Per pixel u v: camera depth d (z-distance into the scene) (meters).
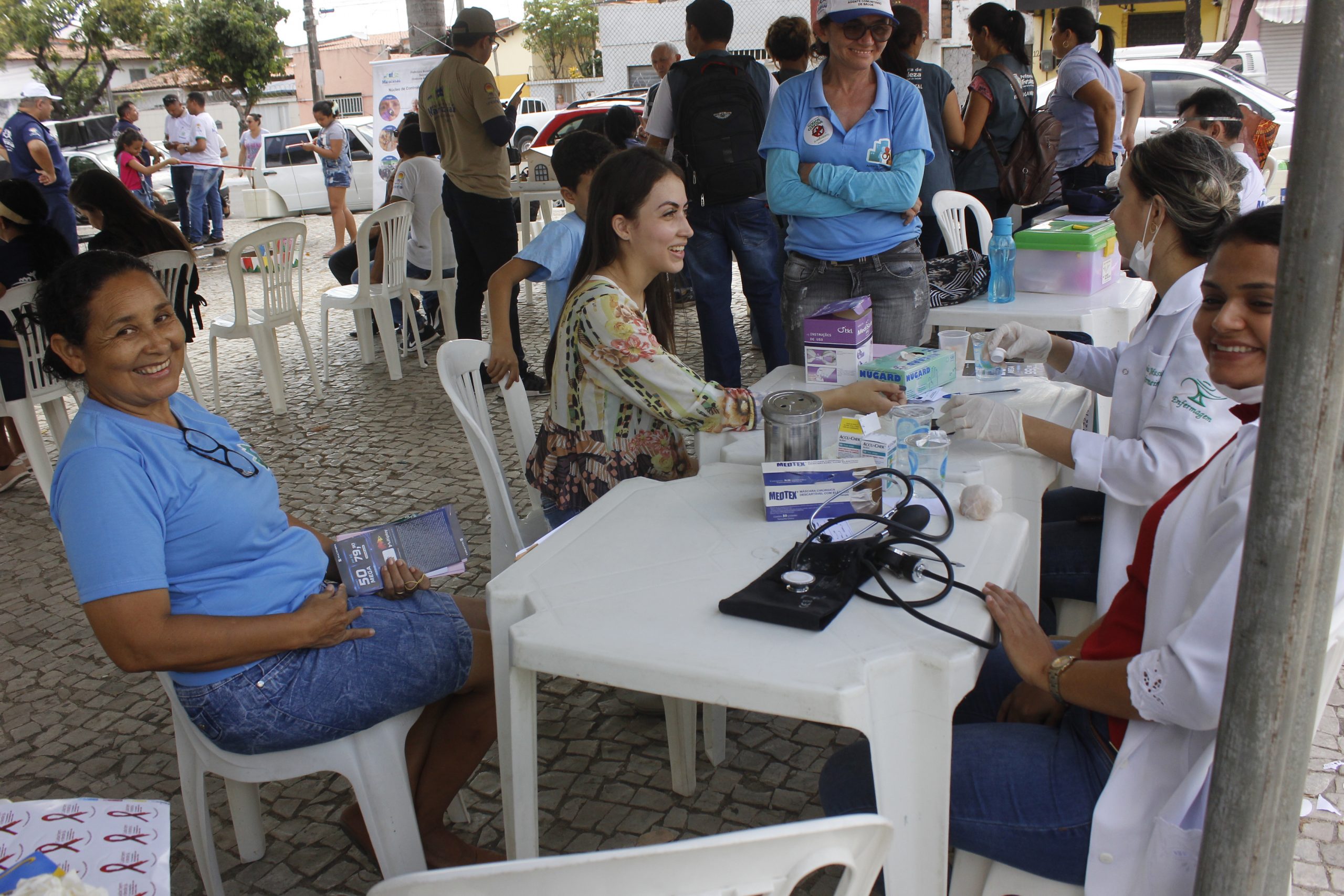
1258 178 4.26
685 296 7.64
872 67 3.38
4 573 3.85
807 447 1.95
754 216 4.70
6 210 4.10
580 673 1.45
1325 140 0.75
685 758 2.38
